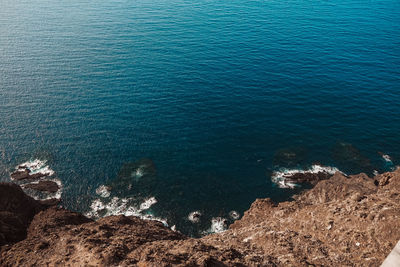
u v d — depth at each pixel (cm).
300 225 2664
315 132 6356
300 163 5512
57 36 11562
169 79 8431
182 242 2148
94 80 8244
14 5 16588
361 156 5641
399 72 8875
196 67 9194
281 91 7919
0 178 5053
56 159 5466
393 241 1947
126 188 4956
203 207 4678
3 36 11419
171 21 13638
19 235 3066
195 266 1694
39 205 4144
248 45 10919
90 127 6331
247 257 1988
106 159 5528
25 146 5734
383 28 12838
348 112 7012
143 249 1977
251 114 6950
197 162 5547
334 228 2355
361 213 2312
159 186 5016
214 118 6794
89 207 4622
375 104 7306
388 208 2214
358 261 1920
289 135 6275
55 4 16950
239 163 5541
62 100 7238
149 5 16750
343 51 10444
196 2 17550
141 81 8275
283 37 11706
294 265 1922
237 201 4778
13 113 6650
